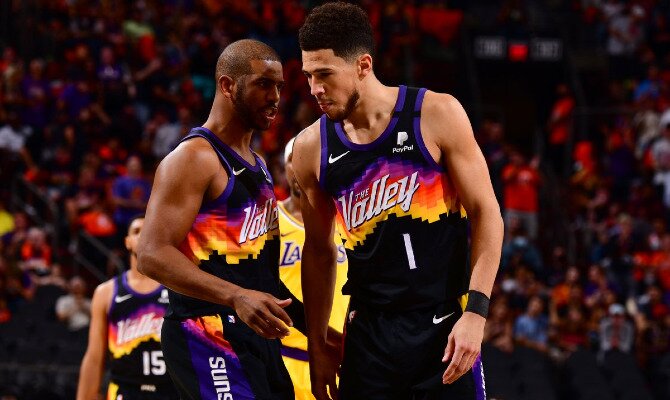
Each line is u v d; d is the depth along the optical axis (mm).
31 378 15711
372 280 5305
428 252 5211
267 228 5754
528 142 26734
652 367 17656
